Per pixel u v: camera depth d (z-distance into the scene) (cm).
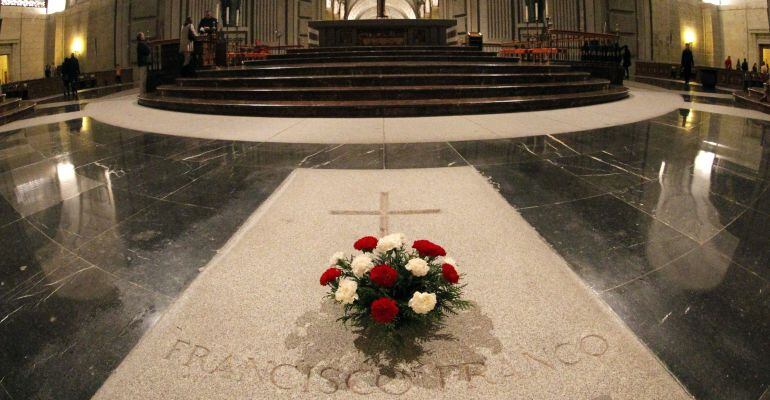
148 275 225
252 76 1042
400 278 167
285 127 656
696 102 917
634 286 209
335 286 174
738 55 2462
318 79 910
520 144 509
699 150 469
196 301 194
